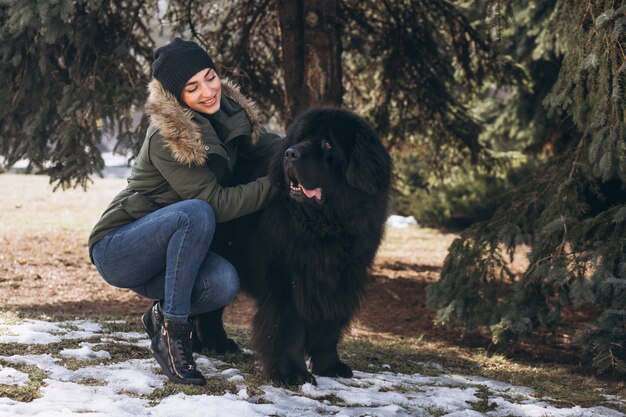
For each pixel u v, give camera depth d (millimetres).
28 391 2838
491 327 5289
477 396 3711
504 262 5559
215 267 3199
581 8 4586
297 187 3232
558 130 10492
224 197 3186
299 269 3396
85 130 6168
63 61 6262
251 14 7570
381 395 3422
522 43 9633
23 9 5102
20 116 6434
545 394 3969
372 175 3281
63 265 8688
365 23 7707
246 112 3561
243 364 3750
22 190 16297
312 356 3803
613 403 3881
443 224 13812
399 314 6938
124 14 6477
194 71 3174
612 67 4395
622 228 4824
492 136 11820
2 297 6707
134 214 3211
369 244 3469
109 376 3189
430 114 8047
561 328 6344
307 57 6500
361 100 8414
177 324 3117
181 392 3031
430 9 7602
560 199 5211
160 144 3104
